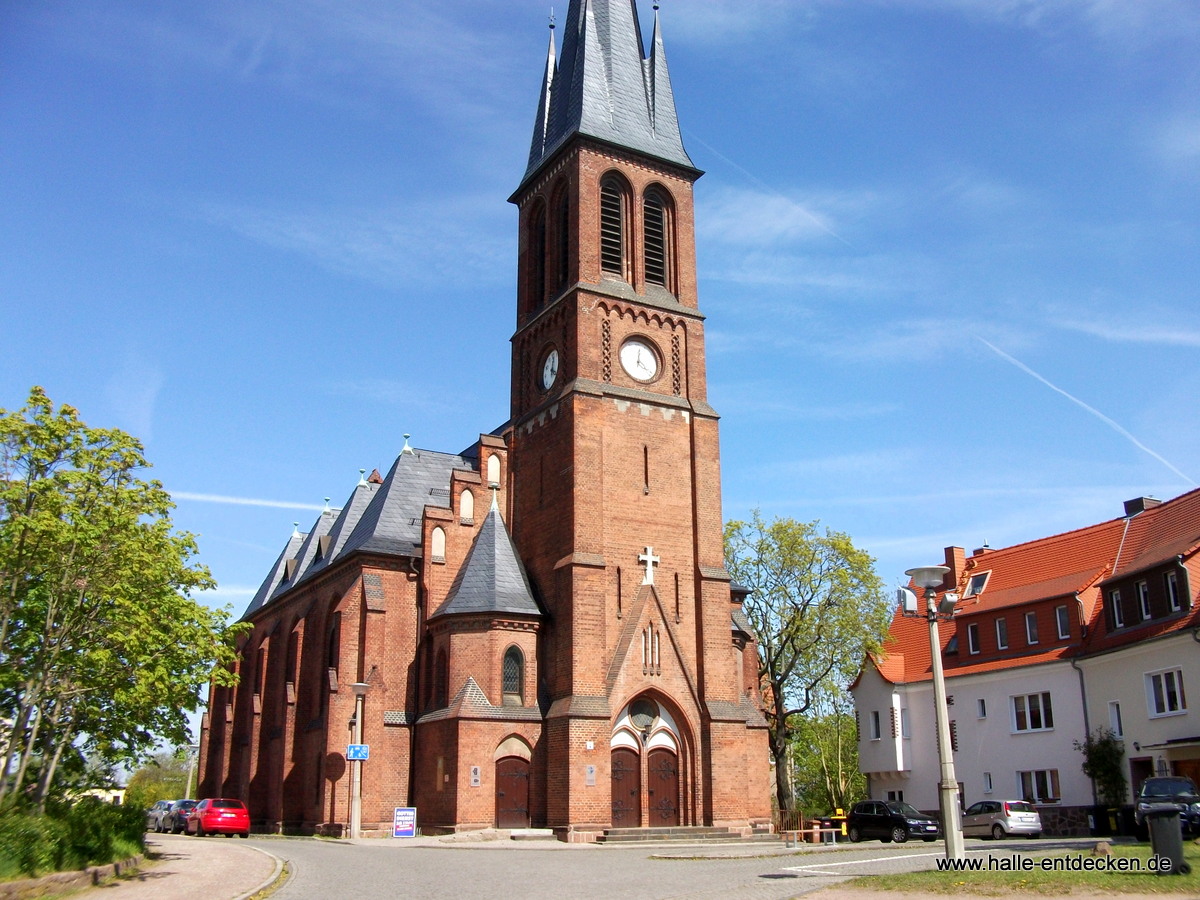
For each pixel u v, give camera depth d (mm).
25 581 33438
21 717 32875
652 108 62688
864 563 68562
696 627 53312
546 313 58906
